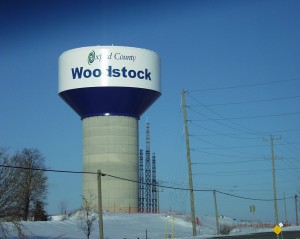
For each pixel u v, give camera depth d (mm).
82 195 81125
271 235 59062
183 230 77062
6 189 38094
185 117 58344
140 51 82188
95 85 80250
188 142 57875
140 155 104625
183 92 57906
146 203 102688
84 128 85375
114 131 83625
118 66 80750
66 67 82250
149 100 84188
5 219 38188
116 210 83500
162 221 83562
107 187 83750
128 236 63781
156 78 83938
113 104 82688
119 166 83688
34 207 72375
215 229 85688
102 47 80750
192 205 58000
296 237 52844
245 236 58531
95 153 84188
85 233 60531
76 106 84625
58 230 62812
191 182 57969
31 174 70125
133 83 80938
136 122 85500
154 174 104750
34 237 52781
